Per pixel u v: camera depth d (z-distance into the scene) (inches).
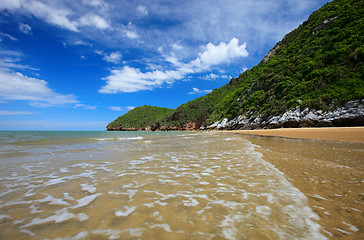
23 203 114.0
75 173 190.5
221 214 98.6
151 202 115.6
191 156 296.2
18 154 325.1
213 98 4473.4
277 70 2309.3
